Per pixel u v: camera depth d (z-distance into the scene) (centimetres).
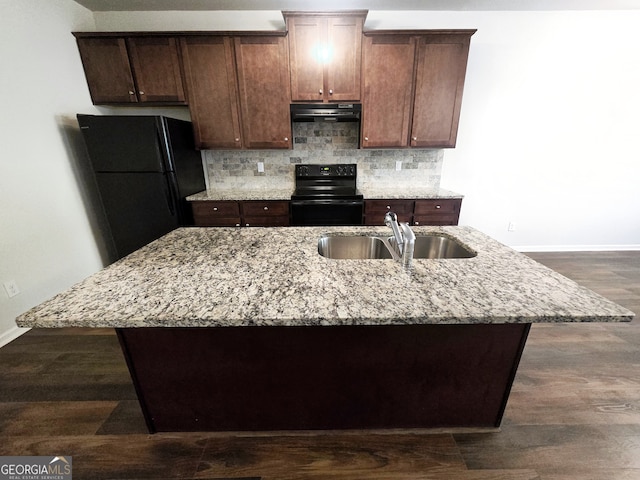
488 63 291
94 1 252
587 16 276
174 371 117
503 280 107
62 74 240
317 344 113
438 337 112
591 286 265
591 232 345
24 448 127
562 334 202
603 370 169
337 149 320
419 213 289
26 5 210
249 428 130
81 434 132
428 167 325
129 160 245
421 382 120
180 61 259
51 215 232
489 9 273
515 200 335
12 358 182
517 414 140
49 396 153
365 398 124
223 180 326
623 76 292
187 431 131
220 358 115
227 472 117
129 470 118
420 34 253
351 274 111
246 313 85
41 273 224
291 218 288
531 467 118
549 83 296
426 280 106
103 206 263
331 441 128
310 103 274
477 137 314
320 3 259
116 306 89
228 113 275
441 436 130
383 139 285
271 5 263
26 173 212
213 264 121
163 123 240
